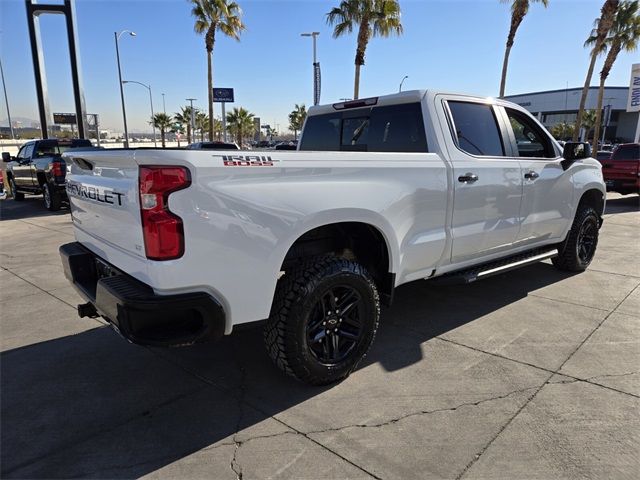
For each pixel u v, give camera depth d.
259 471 2.26
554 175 4.71
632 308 4.39
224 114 27.92
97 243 3.08
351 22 20.78
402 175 3.24
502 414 2.70
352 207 2.92
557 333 3.84
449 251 3.72
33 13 22.14
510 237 4.32
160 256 2.30
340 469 2.26
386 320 4.19
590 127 66.06
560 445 2.41
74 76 22.83
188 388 3.07
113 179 2.70
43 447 2.47
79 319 4.33
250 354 3.56
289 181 2.66
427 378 3.14
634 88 19.92
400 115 3.89
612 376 3.12
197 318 2.48
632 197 14.35
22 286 5.37
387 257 3.30
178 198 2.29
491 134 4.14
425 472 2.23
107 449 2.45
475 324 4.07
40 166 12.20
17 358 3.53
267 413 2.76
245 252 2.51
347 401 2.87
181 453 2.41
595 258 6.39
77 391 3.04
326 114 4.65
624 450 2.37
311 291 2.78
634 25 25.14
